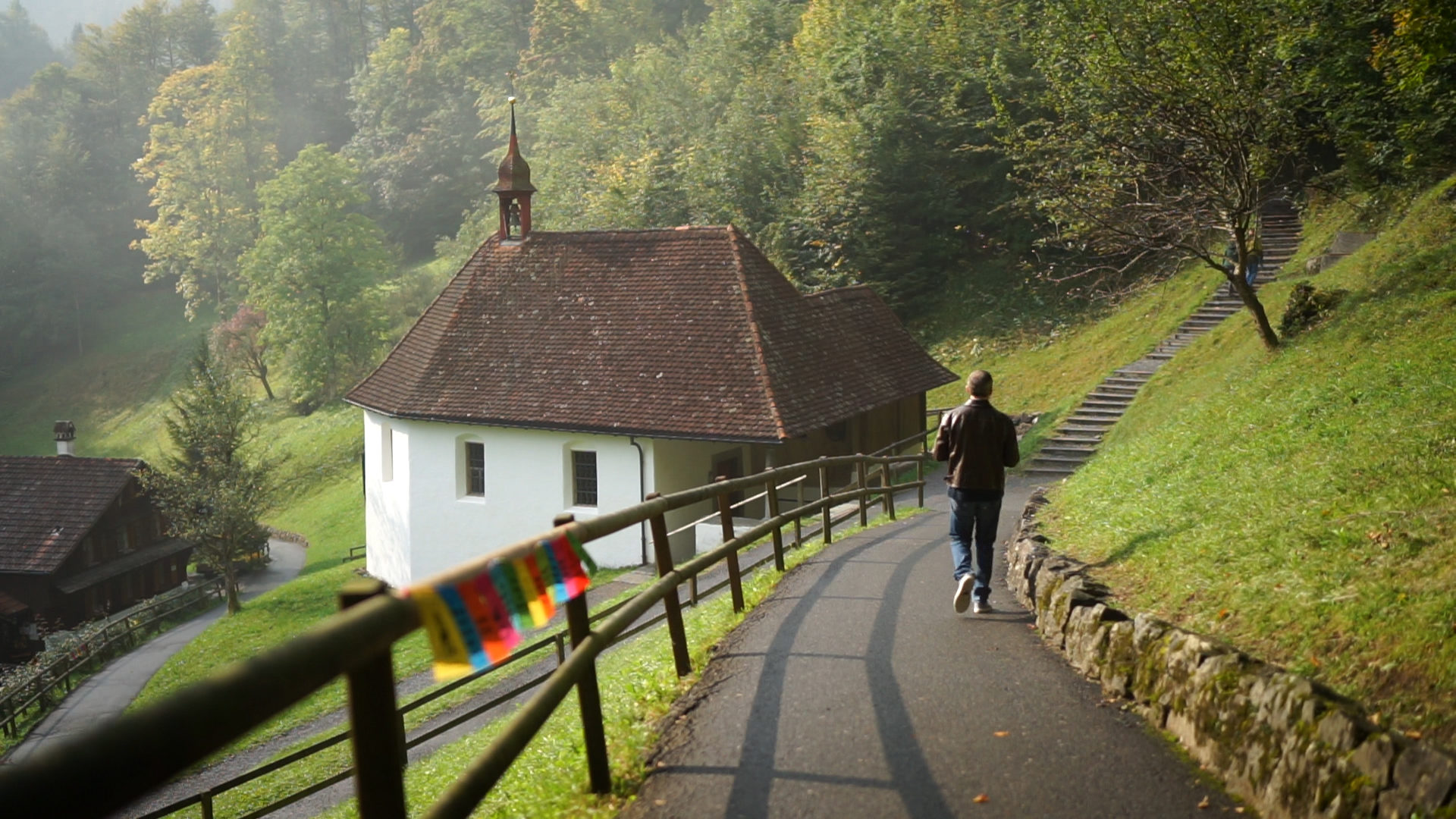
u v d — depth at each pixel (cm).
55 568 4028
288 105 11762
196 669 3000
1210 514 994
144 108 12112
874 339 3178
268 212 6938
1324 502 889
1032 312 4078
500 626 358
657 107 5869
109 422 8538
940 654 804
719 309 2814
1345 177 3186
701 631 975
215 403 3828
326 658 254
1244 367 2141
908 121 4453
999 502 957
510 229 3198
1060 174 2281
